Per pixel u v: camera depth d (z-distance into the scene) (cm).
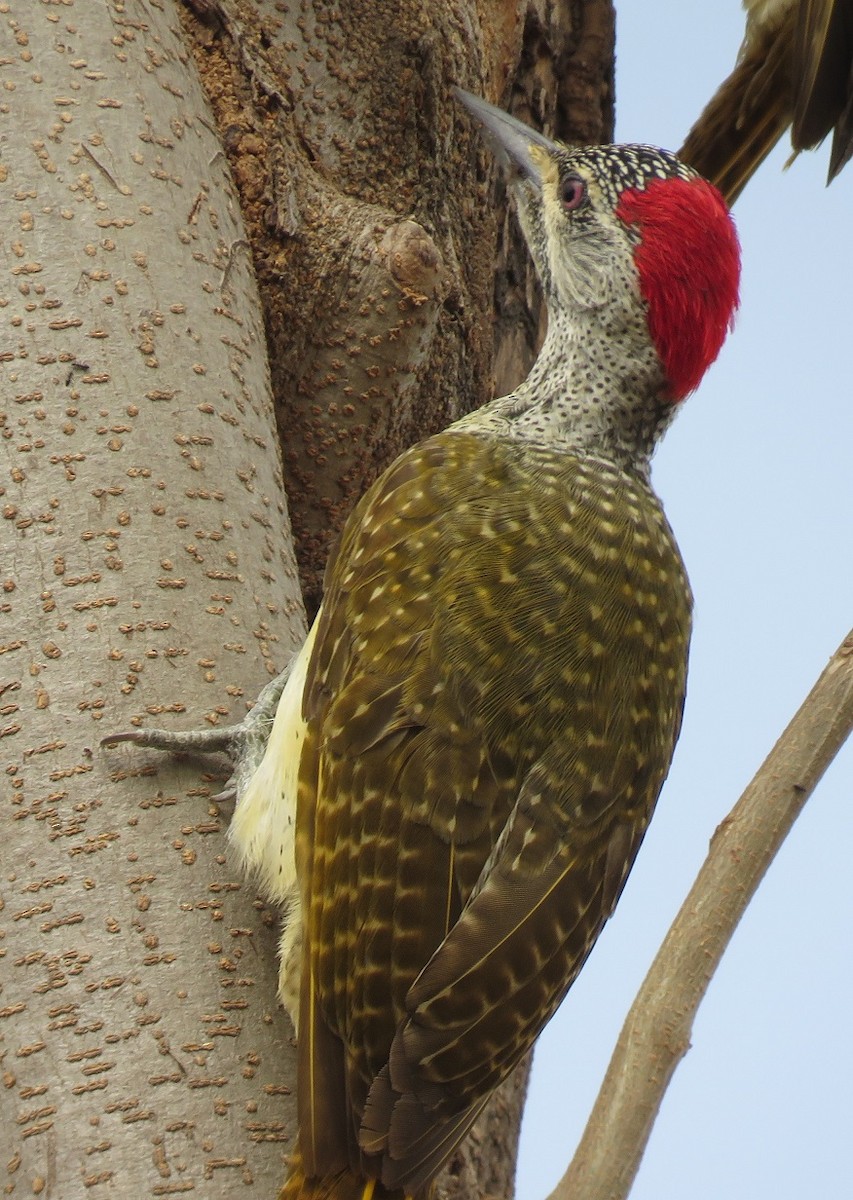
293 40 960
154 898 639
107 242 745
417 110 984
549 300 900
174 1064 613
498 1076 663
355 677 699
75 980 618
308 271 920
